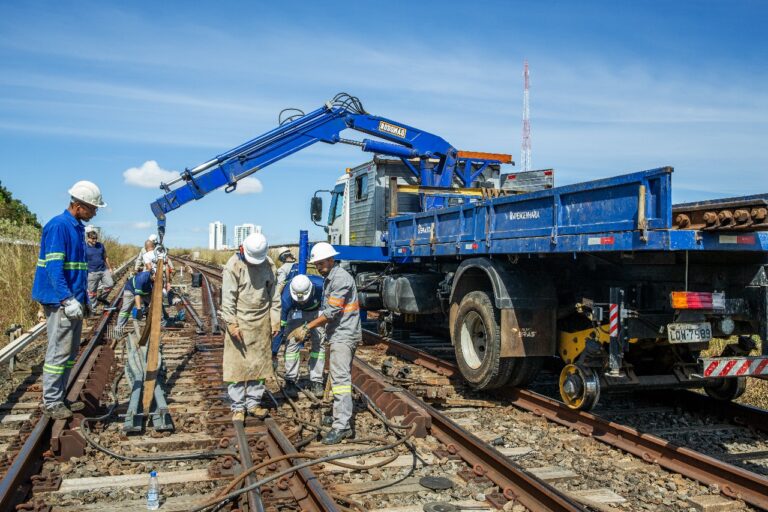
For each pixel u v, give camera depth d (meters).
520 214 6.75
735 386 6.59
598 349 6.02
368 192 11.65
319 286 7.25
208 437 5.59
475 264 7.34
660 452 5.24
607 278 6.71
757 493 4.41
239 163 10.40
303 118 10.73
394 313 11.49
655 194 4.98
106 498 4.34
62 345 5.67
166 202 10.12
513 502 4.30
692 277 5.77
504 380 7.05
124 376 8.02
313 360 7.16
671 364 6.86
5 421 6.14
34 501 4.27
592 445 5.70
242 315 5.98
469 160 11.53
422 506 4.29
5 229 17.70
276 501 4.29
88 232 12.80
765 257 5.38
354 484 4.62
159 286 5.98
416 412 5.91
